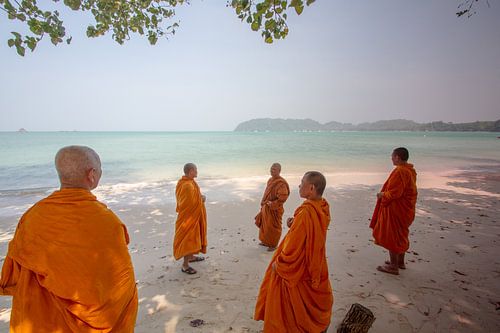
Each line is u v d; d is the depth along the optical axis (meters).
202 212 4.89
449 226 6.88
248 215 8.42
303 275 2.64
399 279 4.34
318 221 2.61
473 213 8.09
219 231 6.96
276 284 2.71
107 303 1.66
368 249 5.59
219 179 15.02
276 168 5.80
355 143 60.03
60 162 1.73
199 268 4.87
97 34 5.97
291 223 2.79
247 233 6.81
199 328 3.23
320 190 2.73
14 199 10.75
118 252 1.73
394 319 3.36
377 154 31.95
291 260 2.57
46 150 35.09
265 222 5.67
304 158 27.31
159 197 10.91
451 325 3.25
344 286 4.14
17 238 1.58
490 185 12.79
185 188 4.63
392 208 4.41
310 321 2.63
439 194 10.84
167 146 47.84
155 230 7.06
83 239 1.59
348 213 8.44
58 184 14.27
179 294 4.00
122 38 6.36
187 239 4.61
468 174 16.62
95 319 1.62
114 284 1.70
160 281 4.39
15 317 1.55
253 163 23.05
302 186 2.77
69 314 1.56
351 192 11.60
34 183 14.51
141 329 3.21
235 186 13.09
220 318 3.42
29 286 1.55
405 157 4.48
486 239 6.00
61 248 1.55
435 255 5.20
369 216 8.12
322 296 2.67
